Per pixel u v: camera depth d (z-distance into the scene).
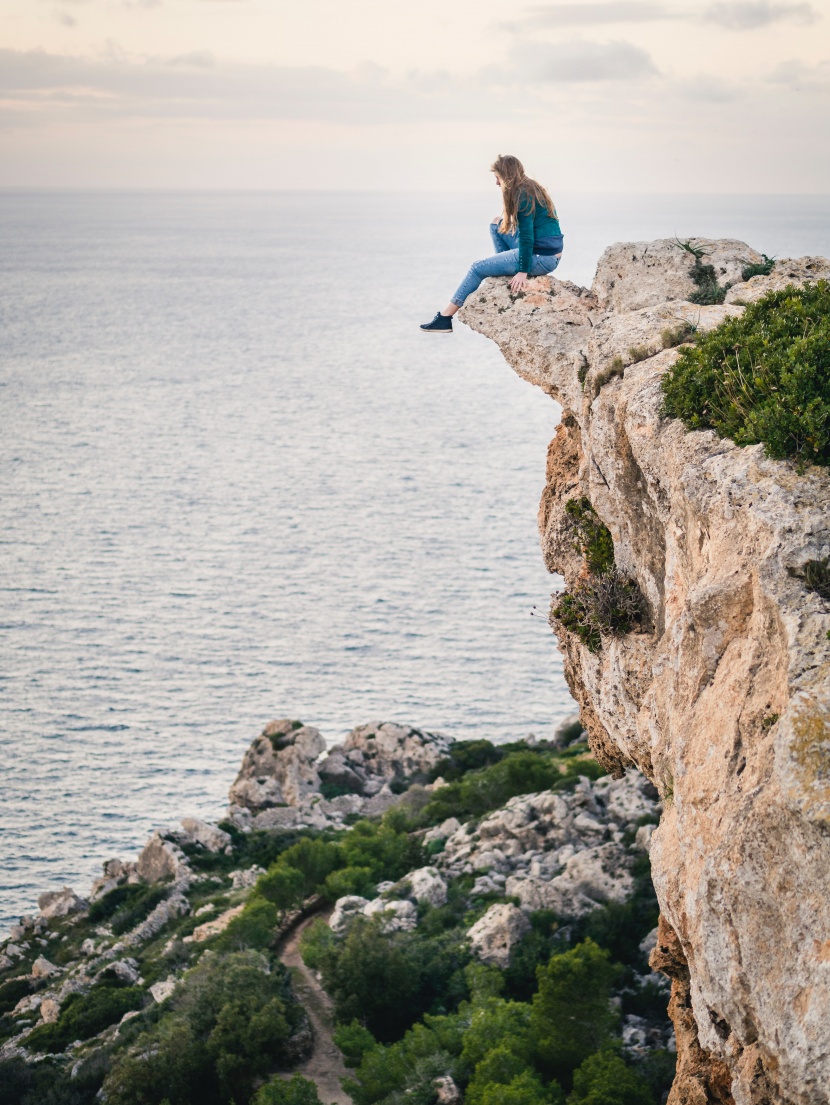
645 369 12.60
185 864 76.12
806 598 8.26
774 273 14.74
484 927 46.47
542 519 17.52
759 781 7.94
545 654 169.38
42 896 79.06
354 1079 39.91
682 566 10.88
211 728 142.00
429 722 142.00
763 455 9.74
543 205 15.34
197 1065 39.94
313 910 57.19
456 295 16.41
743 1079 7.95
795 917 7.36
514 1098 32.09
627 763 16.70
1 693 153.88
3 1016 56.16
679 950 12.83
